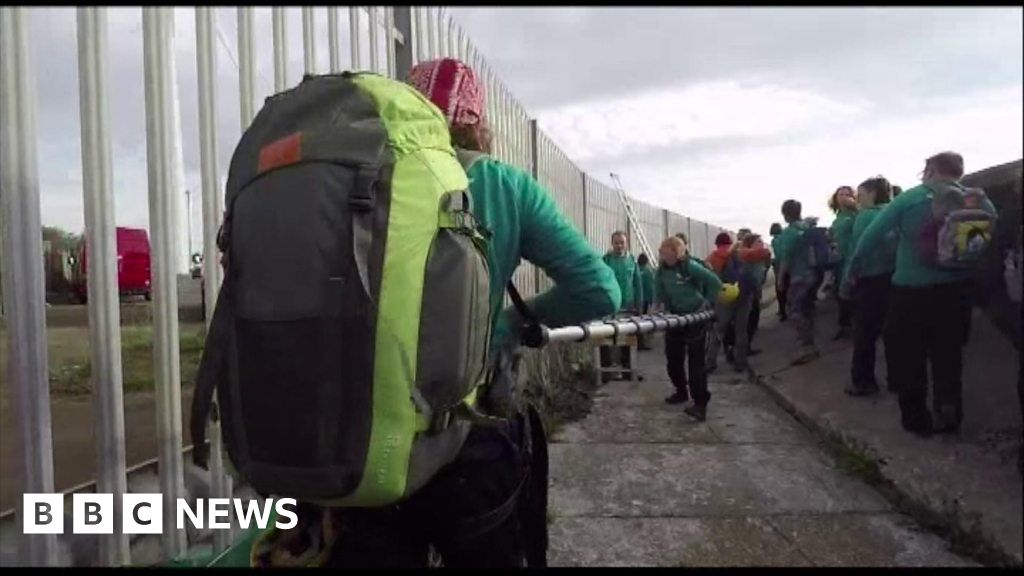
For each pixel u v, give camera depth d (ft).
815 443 15.87
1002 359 9.23
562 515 12.88
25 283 5.07
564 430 18.85
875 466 12.94
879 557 10.48
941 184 9.76
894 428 13.11
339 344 4.07
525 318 5.67
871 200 15.17
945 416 10.25
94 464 5.66
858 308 15.08
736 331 25.77
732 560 10.90
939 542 10.39
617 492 14.03
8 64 4.96
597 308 5.63
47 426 5.22
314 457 4.12
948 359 9.87
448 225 4.33
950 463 10.14
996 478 9.37
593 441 17.76
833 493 13.20
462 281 4.31
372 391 4.06
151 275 6.24
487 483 5.17
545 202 5.50
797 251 21.53
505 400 5.27
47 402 5.22
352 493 4.14
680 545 11.48
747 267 25.63
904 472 11.60
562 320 5.84
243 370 4.28
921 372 10.78
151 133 6.15
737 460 15.71
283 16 7.89
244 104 7.37
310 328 4.07
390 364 4.06
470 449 5.07
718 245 27.04
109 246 5.71
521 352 5.65
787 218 22.33
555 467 15.66
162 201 6.28
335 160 4.15
